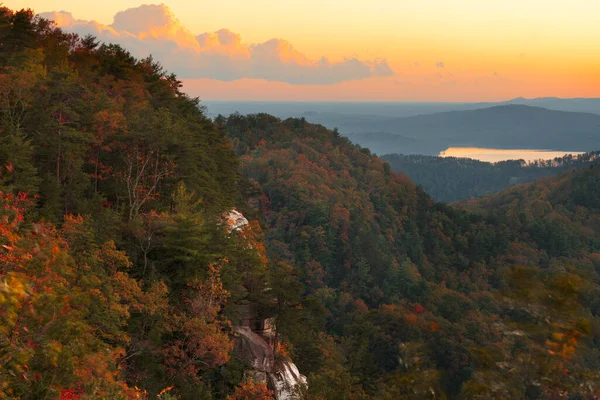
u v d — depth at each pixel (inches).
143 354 1405.0
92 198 2026.3
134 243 1694.1
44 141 1860.2
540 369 400.2
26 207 1355.8
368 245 7426.2
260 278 1996.8
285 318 1851.6
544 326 406.3
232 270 1827.0
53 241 1099.3
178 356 1480.1
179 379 1443.2
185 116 3710.6
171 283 1660.9
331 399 1435.8
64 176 1952.5
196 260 1660.9
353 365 2301.9
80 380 605.3
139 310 1395.2
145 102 2940.5
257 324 1921.8
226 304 1790.1
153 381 1359.5
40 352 527.8
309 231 7155.5
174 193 2143.2
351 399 1397.6
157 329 1456.7
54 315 569.0
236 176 3816.4
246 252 2027.6
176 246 1630.2
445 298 5595.5
